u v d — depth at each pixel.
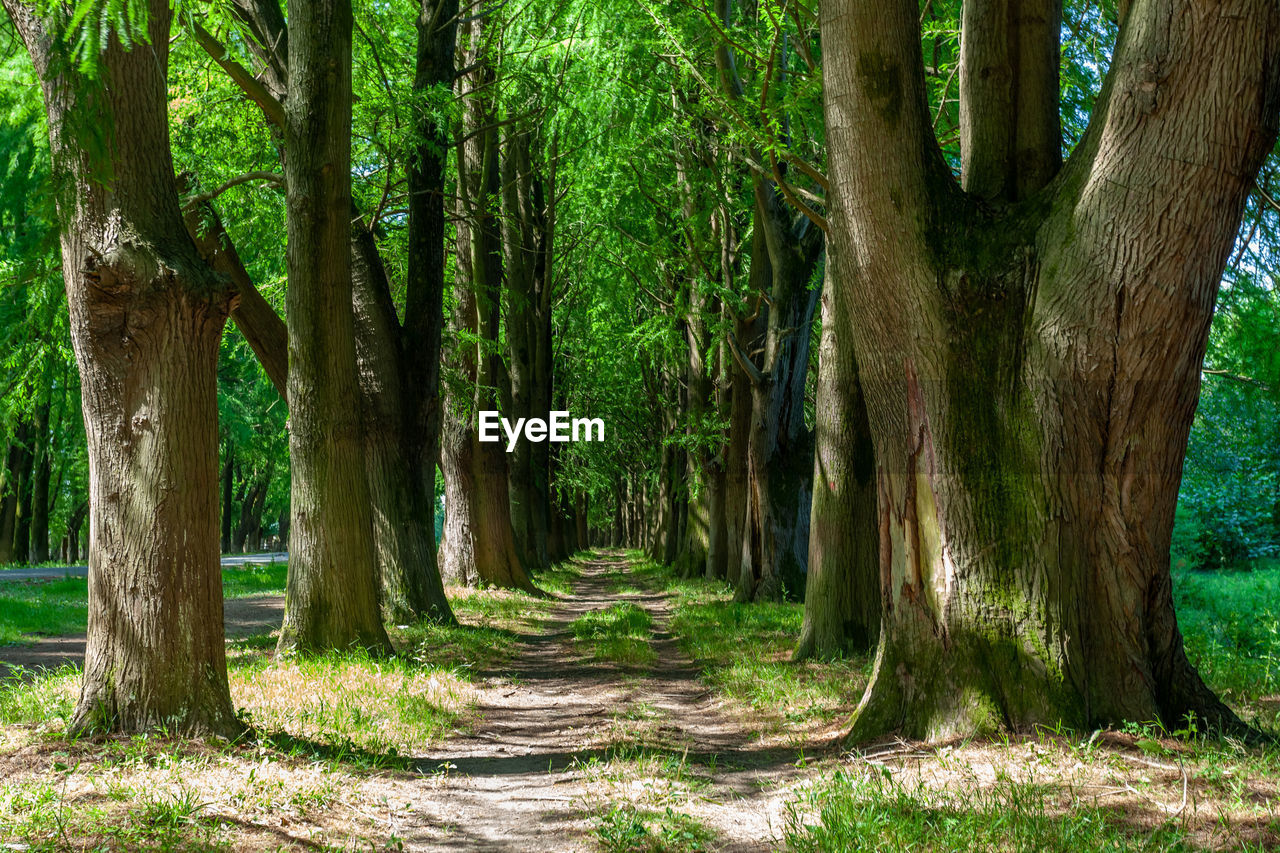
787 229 17.81
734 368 22.44
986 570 6.28
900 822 4.57
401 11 19.48
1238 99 5.19
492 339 21.95
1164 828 4.31
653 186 19.59
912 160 6.38
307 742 6.66
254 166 15.64
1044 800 4.78
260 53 13.09
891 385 6.71
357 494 11.40
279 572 30.39
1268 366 11.20
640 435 43.06
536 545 33.44
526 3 14.91
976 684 6.23
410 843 4.95
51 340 17.22
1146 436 5.93
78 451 37.50
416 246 15.47
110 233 5.86
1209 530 21.81
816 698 8.77
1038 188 6.73
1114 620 6.05
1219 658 9.15
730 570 23.30
